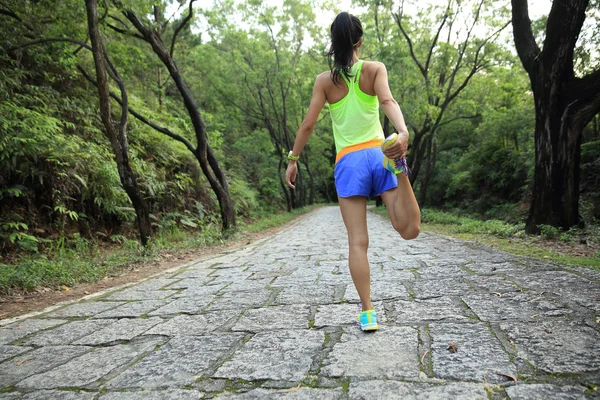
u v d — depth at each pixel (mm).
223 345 2082
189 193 11617
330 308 2664
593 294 2463
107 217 8234
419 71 13961
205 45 17234
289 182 2416
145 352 2062
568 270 3205
